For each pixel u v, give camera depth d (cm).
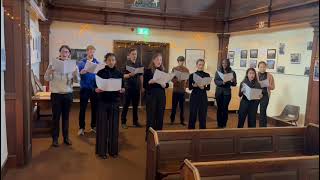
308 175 247
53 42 759
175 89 623
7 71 356
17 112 368
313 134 363
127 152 452
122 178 360
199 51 869
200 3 831
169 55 848
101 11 764
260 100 532
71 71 444
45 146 464
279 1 628
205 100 538
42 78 734
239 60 821
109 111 418
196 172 208
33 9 477
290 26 627
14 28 349
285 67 650
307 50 586
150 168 321
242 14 767
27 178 348
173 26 823
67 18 748
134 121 609
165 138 314
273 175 237
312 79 540
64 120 466
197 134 326
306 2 548
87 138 511
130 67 573
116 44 803
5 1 340
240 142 345
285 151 366
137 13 788
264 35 719
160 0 802
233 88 788
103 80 403
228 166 226
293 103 625
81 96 513
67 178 353
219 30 859
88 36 782
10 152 374
